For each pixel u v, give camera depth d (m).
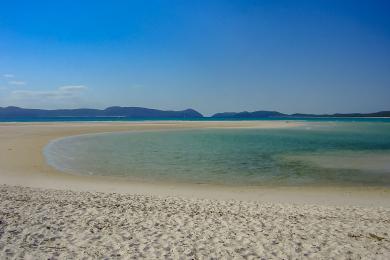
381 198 13.91
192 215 10.46
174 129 58.03
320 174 18.95
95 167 20.59
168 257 7.42
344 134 48.44
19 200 11.50
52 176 17.52
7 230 8.58
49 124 69.12
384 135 46.56
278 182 16.98
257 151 28.47
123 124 73.81
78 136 42.09
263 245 8.24
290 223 9.92
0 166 19.81
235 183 16.66
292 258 7.59
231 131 54.12
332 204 12.73
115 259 7.25
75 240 8.20
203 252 7.74
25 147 28.83
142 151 28.17
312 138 41.34
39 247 7.71
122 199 12.30
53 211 10.35
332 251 8.01
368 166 21.36
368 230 9.44
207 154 26.52
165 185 15.98
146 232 8.88
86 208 10.85
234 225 9.62
